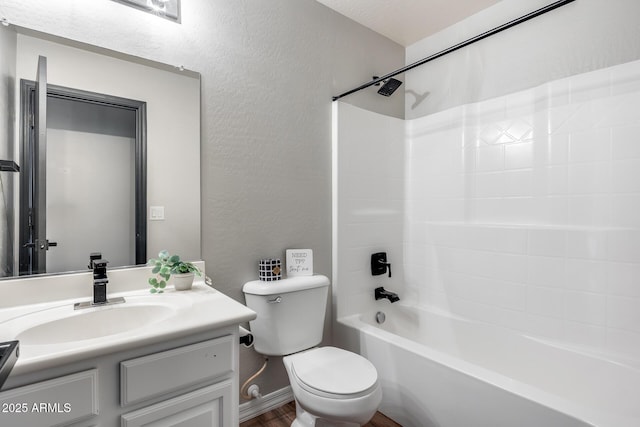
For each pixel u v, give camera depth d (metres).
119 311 1.19
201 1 1.63
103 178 1.37
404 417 1.66
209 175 1.65
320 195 2.11
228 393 1.11
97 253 1.35
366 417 1.35
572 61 1.83
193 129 1.59
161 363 0.96
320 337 1.87
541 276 1.83
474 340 2.06
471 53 2.27
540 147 1.89
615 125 1.63
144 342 0.92
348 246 2.21
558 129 1.82
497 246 2.02
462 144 2.26
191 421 1.03
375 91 2.47
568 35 1.85
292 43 1.99
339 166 2.16
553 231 1.79
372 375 1.44
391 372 1.73
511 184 2.01
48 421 0.80
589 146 1.71
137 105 1.45
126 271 1.40
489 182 2.11
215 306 1.20
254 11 1.82
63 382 0.82
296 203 1.99
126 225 1.42
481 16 2.23
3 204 1.18
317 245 2.09
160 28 1.51
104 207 1.37
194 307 1.18
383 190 2.44
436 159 2.41
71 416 0.83
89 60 1.34
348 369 1.49
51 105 1.27
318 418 1.52
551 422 1.13
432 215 2.41
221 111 1.69
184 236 1.56
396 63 2.62
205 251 1.64
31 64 1.23
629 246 1.56
